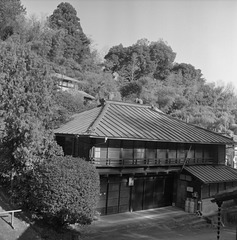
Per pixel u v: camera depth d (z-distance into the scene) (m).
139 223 20.16
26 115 16.44
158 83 64.12
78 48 64.19
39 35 49.12
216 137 27.55
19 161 16.45
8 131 16.64
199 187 24.08
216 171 26.31
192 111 56.81
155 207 24.62
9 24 43.09
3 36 42.81
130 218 21.02
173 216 22.64
